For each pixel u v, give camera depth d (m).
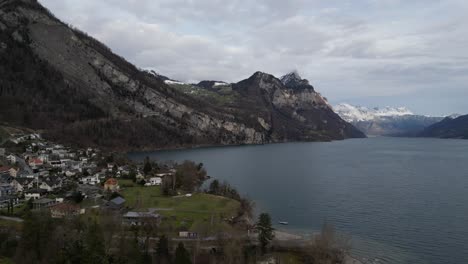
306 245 102.62
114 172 192.75
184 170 186.00
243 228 114.25
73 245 71.38
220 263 85.75
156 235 99.69
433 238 111.94
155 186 169.25
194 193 156.38
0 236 83.69
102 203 128.62
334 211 143.00
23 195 136.75
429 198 162.62
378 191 179.12
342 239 106.31
